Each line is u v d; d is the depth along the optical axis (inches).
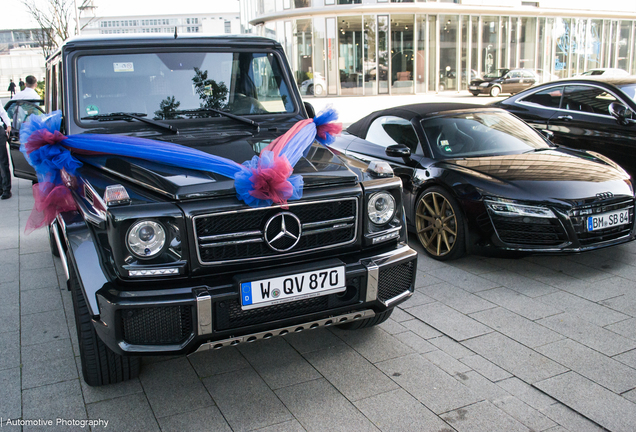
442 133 202.8
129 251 89.4
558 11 1141.1
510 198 163.9
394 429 97.1
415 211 194.5
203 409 104.0
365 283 103.8
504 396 106.8
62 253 112.1
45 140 110.6
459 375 114.7
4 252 201.5
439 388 110.0
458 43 1085.8
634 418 99.3
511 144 201.9
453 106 225.6
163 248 90.8
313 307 101.7
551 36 1170.6
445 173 181.0
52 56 159.0
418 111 216.5
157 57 137.3
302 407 104.3
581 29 1202.0
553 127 273.7
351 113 701.9
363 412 102.3
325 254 104.0
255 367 119.6
